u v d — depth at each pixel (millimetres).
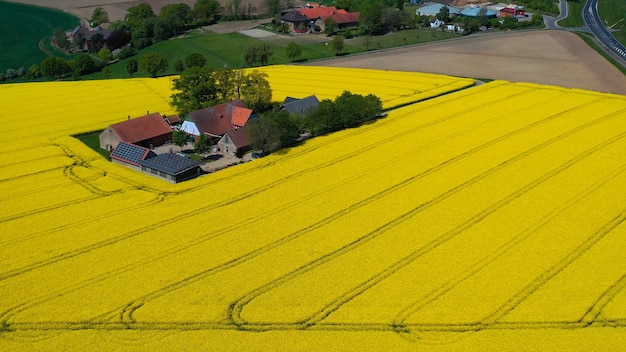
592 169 87000
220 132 105812
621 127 105500
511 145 97125
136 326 53656
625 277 60125
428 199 77875
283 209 75812
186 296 57719
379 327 53156
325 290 58438
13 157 95750
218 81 122562
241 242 67688
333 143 99562
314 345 51062
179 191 81875
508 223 71188
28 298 57812
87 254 65562
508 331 52406
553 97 126250
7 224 72812
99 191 82625
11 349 51031
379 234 69062
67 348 51094
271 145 96062
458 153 94000
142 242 67938
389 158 92375
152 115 105812
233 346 51031
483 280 59594
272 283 59719
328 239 68125
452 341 51344
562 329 52688
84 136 108875
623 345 50656
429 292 57812
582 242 66750
